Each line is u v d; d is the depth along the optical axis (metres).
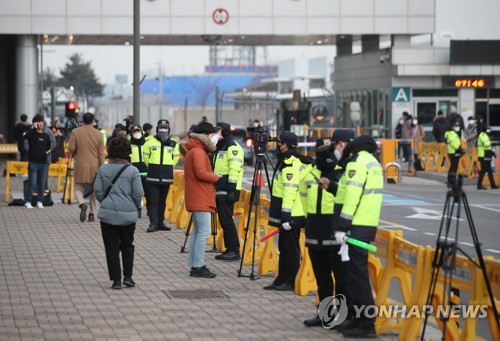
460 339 11.21
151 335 12.56
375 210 12.30
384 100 60.88
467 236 24.52
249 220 17.94
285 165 15.91
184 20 53.66
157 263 19.23
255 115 120.69
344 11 54.50
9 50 62.38
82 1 53.00
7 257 19.75
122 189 15.91
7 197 31.97
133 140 26.42
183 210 25.47
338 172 13.27
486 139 40.00
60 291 15.85
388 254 13.05
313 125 71.75
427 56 58.53
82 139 26.12
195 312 14.27
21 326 13.02
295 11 54.22
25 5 52.69
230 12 53.84
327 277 13.59
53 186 39.00
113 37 56.06
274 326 13.34
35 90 54.25
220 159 19.58
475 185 43.09
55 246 21.50
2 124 62.84
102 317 13.76
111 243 16.11
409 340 12.02
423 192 38.34
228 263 19.38
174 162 24.67
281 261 16.27
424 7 54.91
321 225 13.27
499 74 59.03
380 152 45.56
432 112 59.81
